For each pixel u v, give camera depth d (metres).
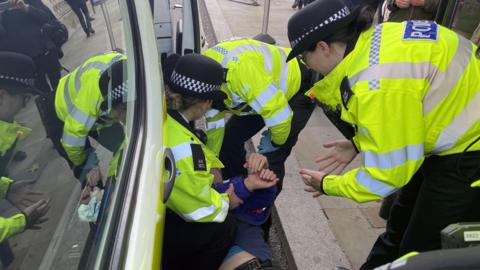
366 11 1.42
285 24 6.76
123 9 1.56
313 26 1.42
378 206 2.69
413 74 1.31
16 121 0.97
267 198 1.77
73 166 1.04
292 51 1.53
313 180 1.68
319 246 2.34
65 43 1.22
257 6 7.90
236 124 2.57
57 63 1.15
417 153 1.35
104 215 0.98
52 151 1.01
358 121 1.36
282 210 2.61
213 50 2.08
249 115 2.52
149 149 1.23
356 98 1.33
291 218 2.54
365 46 1.39
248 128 2.58
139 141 1.24
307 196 2.75
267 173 1.73
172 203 1.49
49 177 0.96
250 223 1.79
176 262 1.69
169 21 3.06
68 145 1.05
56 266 0.83
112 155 1.14
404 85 1.29
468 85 1.38
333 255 2.29
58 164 1.00
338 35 1.41
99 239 0.92
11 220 0.85
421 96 1.33
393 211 1.99
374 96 1.30
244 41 2.13
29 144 0.97
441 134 1.42
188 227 1.57
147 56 1.55
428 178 1.60
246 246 1.67
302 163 3.12
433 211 1.59
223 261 1.65
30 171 0.93
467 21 2.31
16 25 1.07
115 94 1.26
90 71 1.22
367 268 2.09
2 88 0.96
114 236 0.94
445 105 1.37
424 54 1.33
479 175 1.49
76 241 0.89
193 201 1.47
